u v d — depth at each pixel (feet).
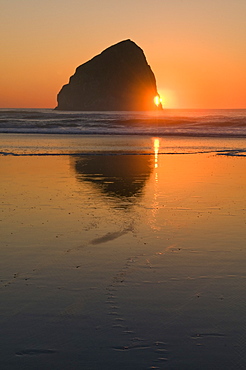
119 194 41.81
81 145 96.12
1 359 14.06
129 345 14.80
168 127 156.87
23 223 30.66
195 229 29.27
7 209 35.04
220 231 28.76
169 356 14.17
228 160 71.31
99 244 25.80
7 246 25.38
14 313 17.02
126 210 34.99
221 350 14.48
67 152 81.82
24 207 35.81
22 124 160.66
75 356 14.20
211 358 14.07
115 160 70.64
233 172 57.16
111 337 15.29
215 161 69.87
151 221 31.42
